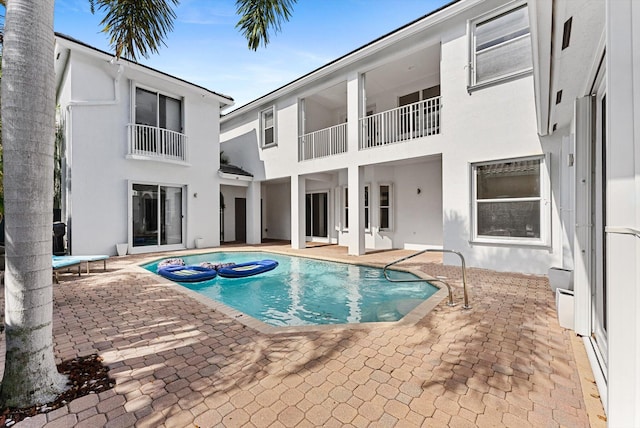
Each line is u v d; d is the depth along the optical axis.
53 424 2.21
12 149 2.36
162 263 8.91
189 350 3.40
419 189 11.76
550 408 2.36
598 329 3.27
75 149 9.66
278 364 3.07
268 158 14.28
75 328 4.07
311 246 13.74
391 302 6.21
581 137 3.66
